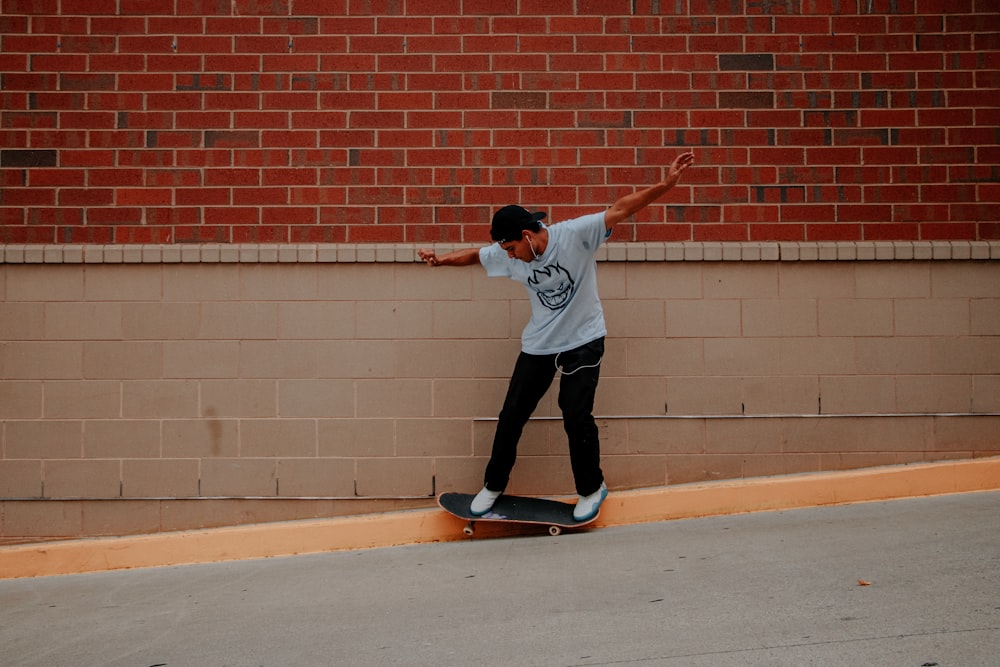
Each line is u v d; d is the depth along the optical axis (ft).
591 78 16.85
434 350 16.71
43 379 16.52
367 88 16.84
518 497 16.12
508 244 14.32
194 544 16.10
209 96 16.75
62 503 16.44
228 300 16.69
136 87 16.72
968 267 16.93
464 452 16.69
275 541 16.15
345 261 16.66
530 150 16.84
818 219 16.90
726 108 16.90
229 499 16.56
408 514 16.33
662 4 16.94
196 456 16.57
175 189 16.72
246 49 16.80
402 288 16.74
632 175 16.83
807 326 16.87
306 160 16.78
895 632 9.95
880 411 16.81
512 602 11.98
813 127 16.94
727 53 16.93
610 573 13.05
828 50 16.90
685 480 16.75
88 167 16.66
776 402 16.81
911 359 16.85
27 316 16.56
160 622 12.30
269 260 16.62
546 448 16.70
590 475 15.21
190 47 16.76
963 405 16.81
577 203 16.81
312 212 16.78
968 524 14.42
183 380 16.61
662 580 12.50
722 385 16.83
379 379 16.70
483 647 10.34
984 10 16.94
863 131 16.96
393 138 16.83
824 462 16.79
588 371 14.96
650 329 16.84
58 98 16.67
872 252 16.78
